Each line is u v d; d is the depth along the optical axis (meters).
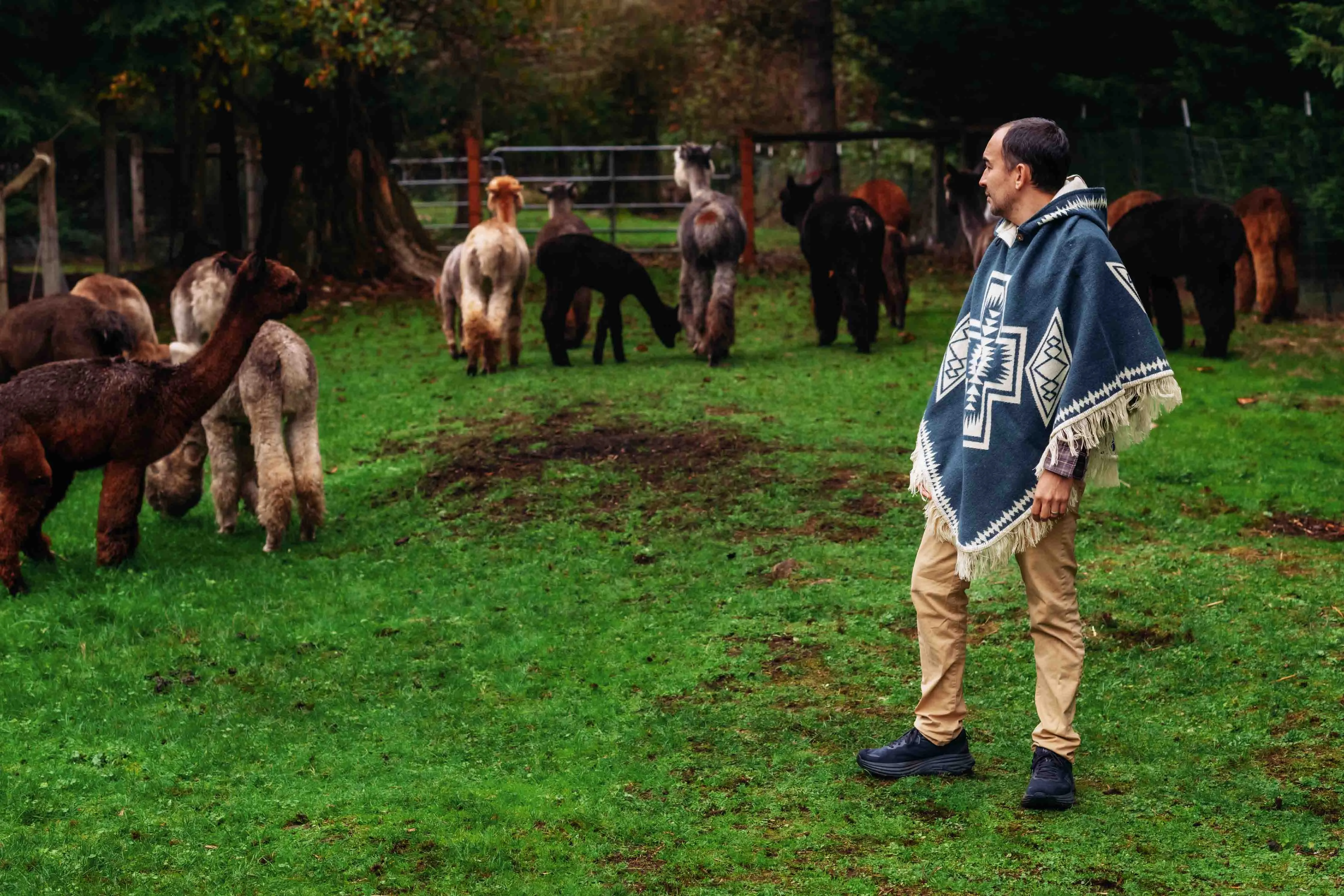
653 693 5.40
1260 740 4.60
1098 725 4.83
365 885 3.84
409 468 9.31
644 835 4.13
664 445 9.40
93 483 9.62
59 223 24.02
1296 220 14.60
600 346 12.92
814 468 8.70
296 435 7.88
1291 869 3.67
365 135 19.83
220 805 4.45
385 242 19.88
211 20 16.38
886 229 13.73
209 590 6.88
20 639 6.15
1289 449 9.16
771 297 17.23
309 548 7.75
